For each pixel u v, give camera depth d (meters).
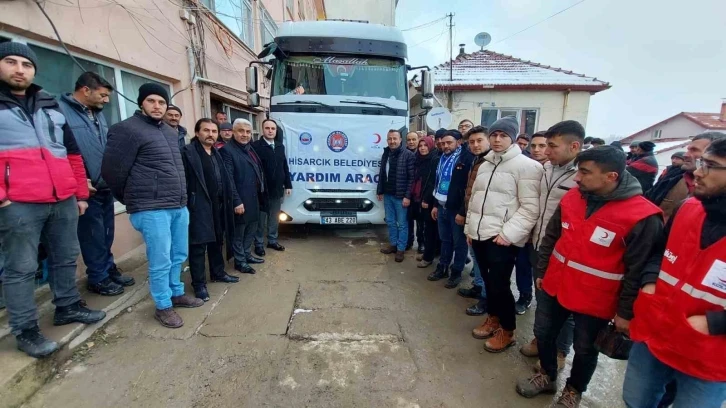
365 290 3.76
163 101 2.71
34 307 2.28
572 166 2.33
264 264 4.41
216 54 6.58
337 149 4.93
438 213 4.00
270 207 4.81
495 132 2.60
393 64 5.16
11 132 2.09
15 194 2.11
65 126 2.47
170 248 2.92
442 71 10.94
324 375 2.41
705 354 1.29
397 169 4.49
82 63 3.49
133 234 4.31
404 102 5.09
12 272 2.17
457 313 3.31
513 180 2.57
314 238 5.62
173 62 5.03
